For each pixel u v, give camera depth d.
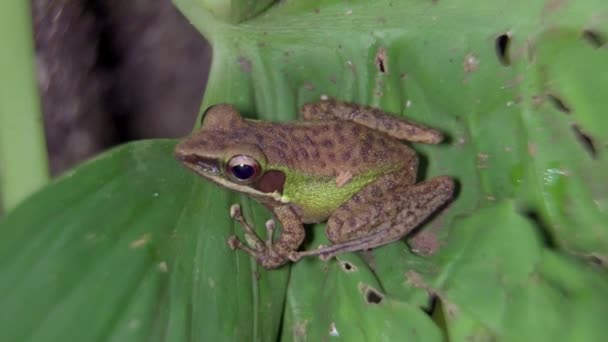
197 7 0.32
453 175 0.33
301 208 0.32
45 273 0.29
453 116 0.33
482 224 0.30
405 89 0.33
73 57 0.36
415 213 0.32
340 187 0.32
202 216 0.31
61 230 0.29
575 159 0.31
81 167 0.30
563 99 0.31
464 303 0.30
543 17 0.31
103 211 0.30
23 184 0.31
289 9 0.33
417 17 0.32
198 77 0.39
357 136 0.32
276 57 0.32
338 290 0.31
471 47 0.32
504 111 0.32
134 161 0.30
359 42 0.32
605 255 0.31
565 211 0.31
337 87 0.33
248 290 0.31
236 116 0.32
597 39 0.31
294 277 0.32
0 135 0.31
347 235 0.32
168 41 0.38
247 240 0.31
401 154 0.32
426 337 0.30
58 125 0.37
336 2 0.33
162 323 0.30
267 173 0.32
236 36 0.32
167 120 0.39
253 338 0.31
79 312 0.29
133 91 0.38
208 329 0.30
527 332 0.29
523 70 0.32
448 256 0.31
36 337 0.29
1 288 0.29
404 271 0.31
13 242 0.29
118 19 0.37
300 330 0.32
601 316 0.29
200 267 0.30
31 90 0.31
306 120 0.32
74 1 0.36
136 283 0.29
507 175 0.32
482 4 0.32
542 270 0.30
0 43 0.31
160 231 0.30
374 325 0.31
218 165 0.31
